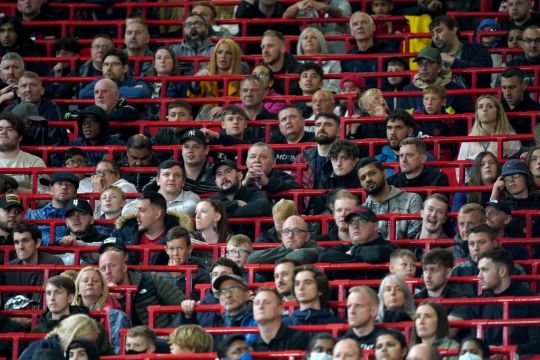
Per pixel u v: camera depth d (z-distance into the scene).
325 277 46.12
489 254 47.34
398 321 45.22
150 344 44.94
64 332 44.91
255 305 44.62
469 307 46.97
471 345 42.88
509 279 47.34
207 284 48.94
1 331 48.12
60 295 47.47
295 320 45.72
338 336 44.88
